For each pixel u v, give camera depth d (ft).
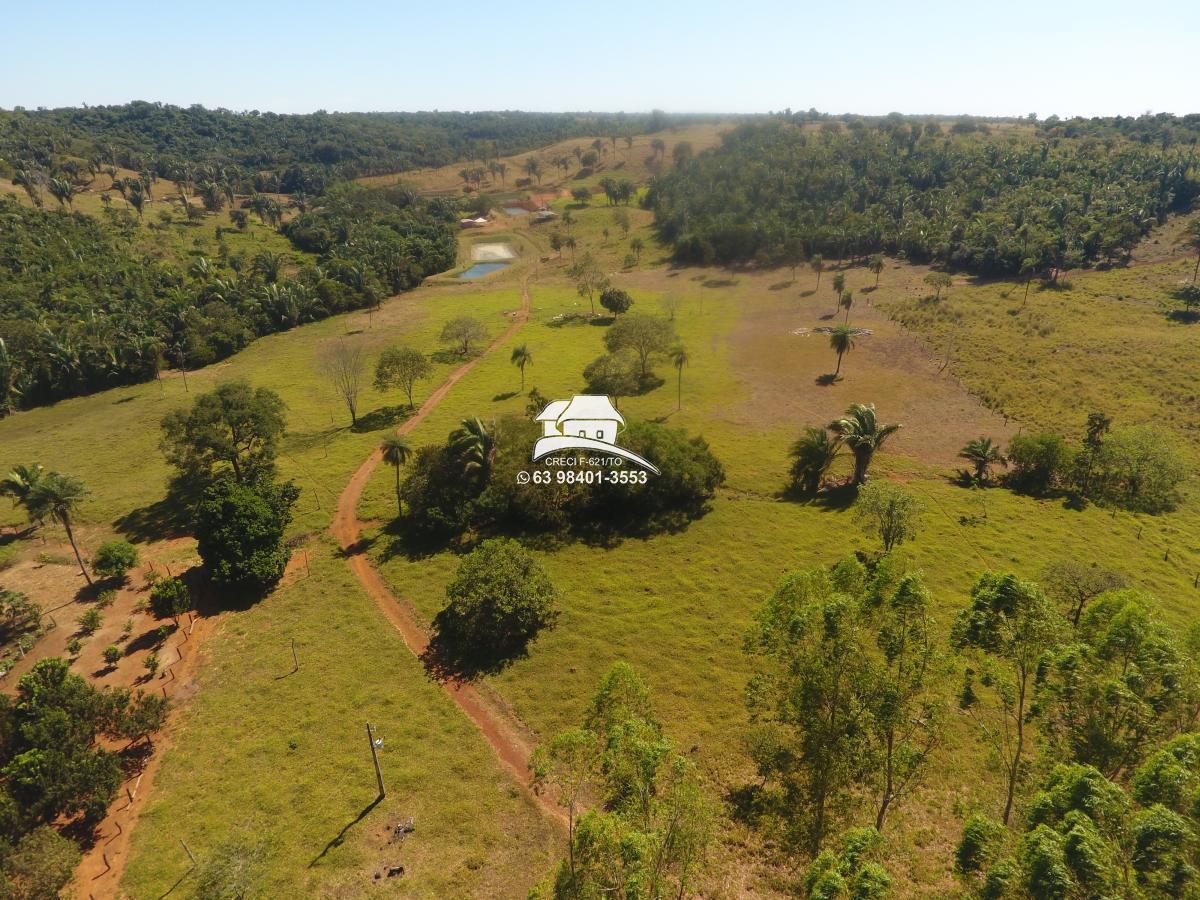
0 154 582.35
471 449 189.88
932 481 212.64
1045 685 79.46
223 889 84.38
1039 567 164.66
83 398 317.22
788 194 599.98
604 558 176.35
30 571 177.58
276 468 229.04
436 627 151.33
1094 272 441.68
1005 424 252.62
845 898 59.16
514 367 329.52
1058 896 51.16
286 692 132.36
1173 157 611.88
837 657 83.05
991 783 99.91
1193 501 202.28
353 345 371.56
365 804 106.83
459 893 92.63
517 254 617.21
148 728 116.67
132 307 383.45
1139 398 268.21
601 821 69.56
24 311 350.02
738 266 513.45
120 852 99.76
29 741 106.32
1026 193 561.43
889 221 528.22
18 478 181.88
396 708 127.85
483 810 105.81
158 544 188.75
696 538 183.73
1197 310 358.43
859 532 183.62
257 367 347.77
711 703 127.24
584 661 139.64
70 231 447.83
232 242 549.95
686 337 372.58
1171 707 71.56
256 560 162.09
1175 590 154.92
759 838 99.40
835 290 435.94
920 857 92.89
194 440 198.59
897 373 304.91
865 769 85.25
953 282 440.45
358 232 587.27
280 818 104.53
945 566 165.58
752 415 268.62
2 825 94.22
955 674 84.99
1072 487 211.20
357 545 185.68
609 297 401.49
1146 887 51.96
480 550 156.97
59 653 146.82
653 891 66.44
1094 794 59.00
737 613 152.87
